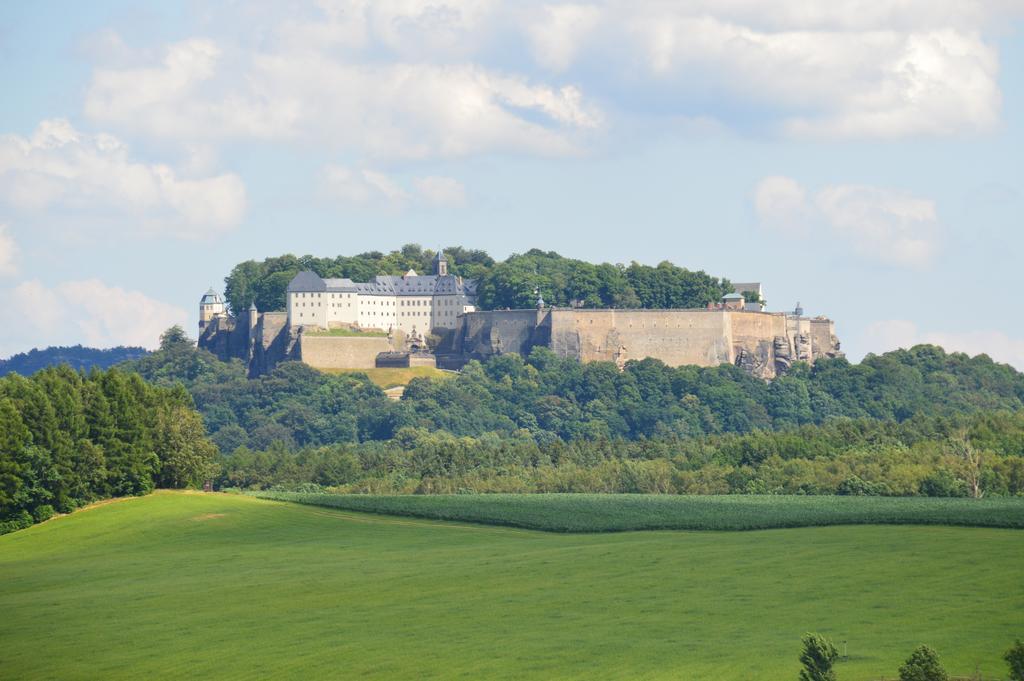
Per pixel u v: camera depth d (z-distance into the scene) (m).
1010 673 158.12
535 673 179.12
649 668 178.38
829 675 157.00
